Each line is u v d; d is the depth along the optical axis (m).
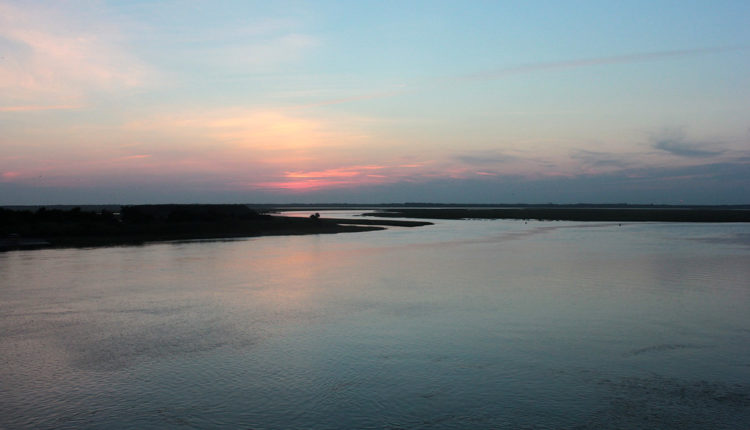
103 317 20.09
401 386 13.04
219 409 11.80
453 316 20.06
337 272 31.52
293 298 23.61
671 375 13.68
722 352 15.55
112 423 11.16
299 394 12.59
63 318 19.95
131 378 13.69
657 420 11.12
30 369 14.38
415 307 21.66
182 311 21.08
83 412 11.68
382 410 11.70
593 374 13.77
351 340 16.95
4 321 19.48
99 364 14.76
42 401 12.27
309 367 14.43
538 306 21.72
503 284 26.95
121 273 31.11
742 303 22.11
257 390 12.85
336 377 13.68
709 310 20.84
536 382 13.26
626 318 19.59
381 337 17.27
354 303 22.52
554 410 11.62
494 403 12.01
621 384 13.08
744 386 12.91
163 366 14.57
